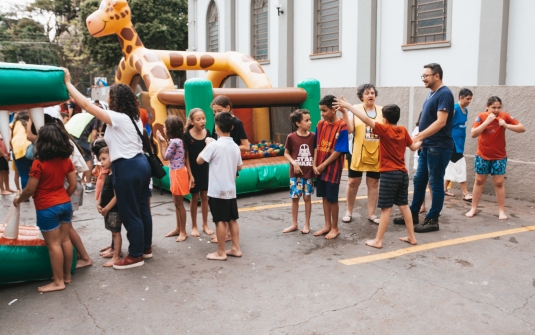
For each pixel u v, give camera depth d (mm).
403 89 8773
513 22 8523
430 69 5258
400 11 10469
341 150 5152
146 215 4711
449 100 5156
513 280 4125
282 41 13820
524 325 3346
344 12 11883
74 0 44062
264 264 4602
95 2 27031
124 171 4328
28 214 6891
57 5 44250
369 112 5840
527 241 5184
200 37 18719
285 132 8492
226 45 16844
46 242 4004
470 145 7641
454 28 9445
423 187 5633
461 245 5066
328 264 4566
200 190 5496
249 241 5332
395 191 5004
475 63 9125
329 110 5215
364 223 6016
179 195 5262
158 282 4195
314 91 7762
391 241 5242
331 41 12516
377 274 4289
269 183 7805
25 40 45969
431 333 3250
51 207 3928
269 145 8383
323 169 5312
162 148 5328
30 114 3984
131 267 4523
